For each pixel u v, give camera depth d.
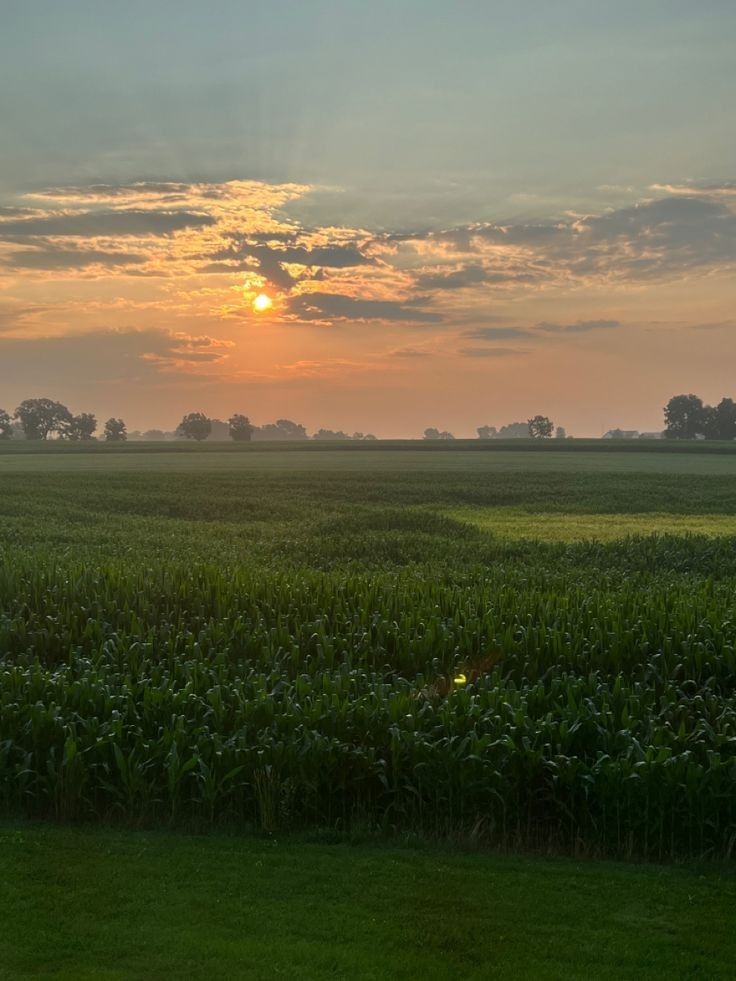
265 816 9.88
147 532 40.75
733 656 14.16
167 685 12.27
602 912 8.03
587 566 29.14
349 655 14.38
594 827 9.89
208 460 104.69
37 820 10.27
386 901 8.11
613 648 14.74
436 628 15.59
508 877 8.73
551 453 120.19
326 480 71.19
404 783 10.54
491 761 10.24
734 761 9.79
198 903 7.98
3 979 6.64
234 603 17.98
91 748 10.55
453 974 6.89
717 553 30.12
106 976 6.70
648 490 64.62
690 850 9.66
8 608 18.03
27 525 41.94
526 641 15.25
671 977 6.95
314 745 10.41
